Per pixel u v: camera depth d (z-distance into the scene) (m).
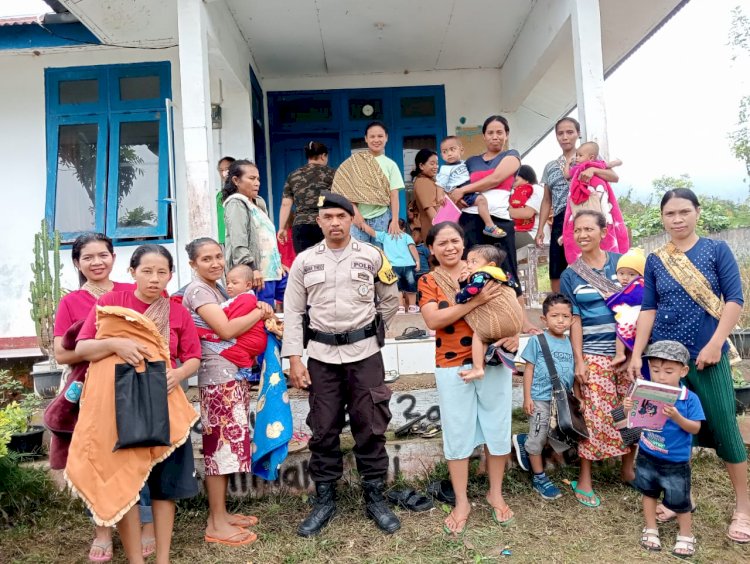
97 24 5.52
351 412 3.04
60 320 2.77
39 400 4.21
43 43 6.01
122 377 2.41
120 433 2.34
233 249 3.67
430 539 2.88
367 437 3.01
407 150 7.49
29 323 6.19
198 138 4.61
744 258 8.27
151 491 2.58
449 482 3.32
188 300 3.02
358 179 4.64
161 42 6.03
